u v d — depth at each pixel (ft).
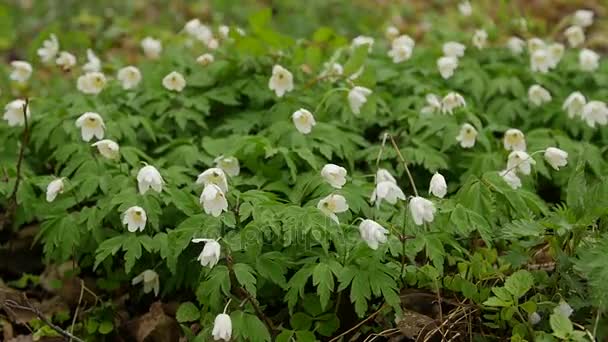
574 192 4.88
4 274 5.49
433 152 5.56
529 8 8.48
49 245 5.11
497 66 6.11
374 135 5.81
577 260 4.65
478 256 4.90
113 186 5.20
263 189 5.22
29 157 5.65
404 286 4.97
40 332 5.16
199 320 5.00
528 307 4.67
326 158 5.50
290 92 5.80
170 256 4.95
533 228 4.79
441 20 7.49
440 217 4.96
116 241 4.98
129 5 8.93
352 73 5.72
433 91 5.91
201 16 8.86
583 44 7.57
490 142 5.67
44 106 5.81
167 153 5.56
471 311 4.83
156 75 5.95
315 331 4.93
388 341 4.90
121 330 5.19
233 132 5.67
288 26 8.18
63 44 6.45
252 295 4.73
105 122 5.55
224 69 5.90
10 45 8.07
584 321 4.75
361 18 8.32
